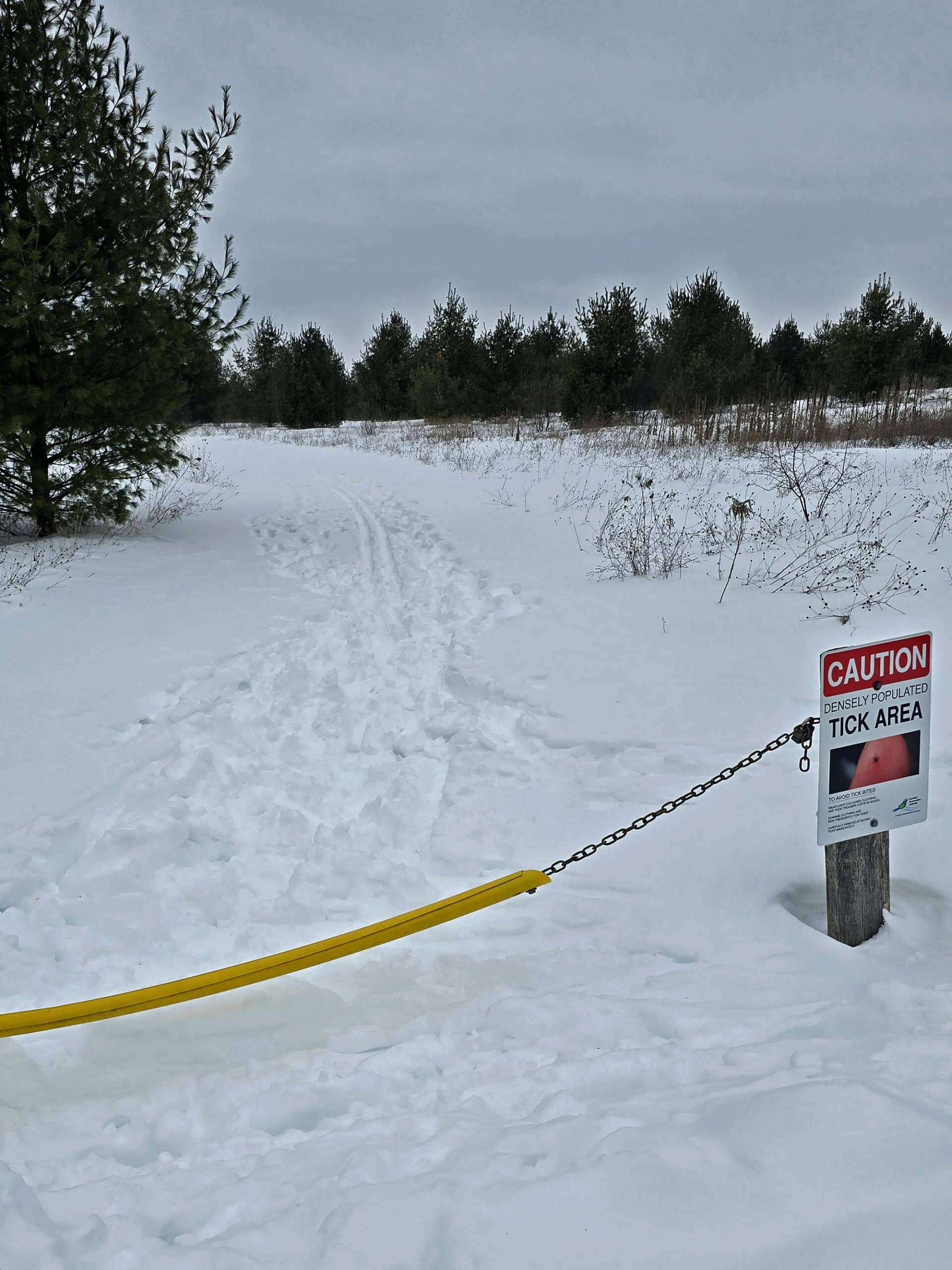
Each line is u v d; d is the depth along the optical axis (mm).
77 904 4090
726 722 5766
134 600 9219
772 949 3564
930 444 17250
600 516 12430
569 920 3916
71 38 11016
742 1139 2316
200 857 4664
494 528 12391
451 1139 2510
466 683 6863
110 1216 2336
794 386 34219
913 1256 1953
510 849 4559
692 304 28594
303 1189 2379
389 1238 2129
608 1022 3127
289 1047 3195
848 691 3373
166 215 11406
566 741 5723
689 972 3426
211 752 5734
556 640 7578
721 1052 2871
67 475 12305
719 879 4094
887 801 3479
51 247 10648
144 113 11469
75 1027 3301
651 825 4617
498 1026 3182
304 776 5594
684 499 13070
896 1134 2283
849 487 12492
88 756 5676
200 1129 2764
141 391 11383
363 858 4508
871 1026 2982
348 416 45719
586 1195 2176
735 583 8664
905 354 25422
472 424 31453
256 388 44500
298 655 7828
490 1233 2105
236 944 3896
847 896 3559
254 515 14641
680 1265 1984
